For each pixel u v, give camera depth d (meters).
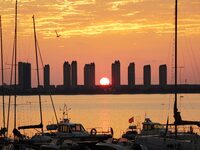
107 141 77.44
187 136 80.62
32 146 81.06
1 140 93.31
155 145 77.94
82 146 78.94
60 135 96.06
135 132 114.25
